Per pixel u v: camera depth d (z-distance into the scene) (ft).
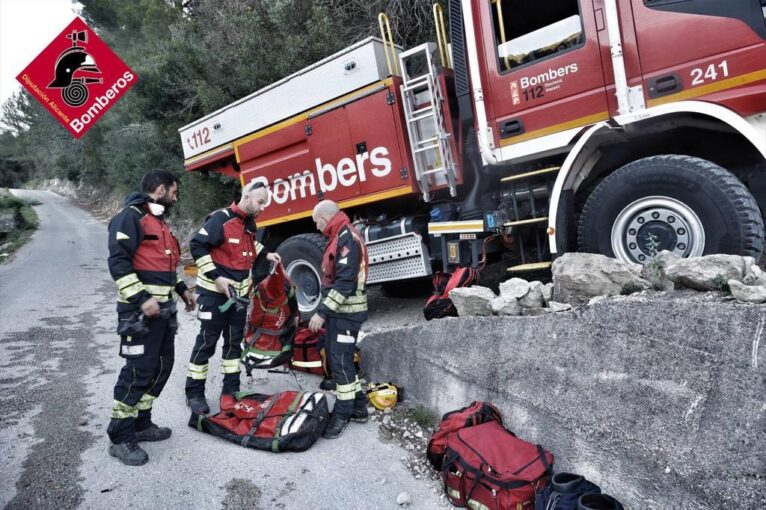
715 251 11.07
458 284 13.94
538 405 9.98
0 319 24.03
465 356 11.79
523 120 14.10
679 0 11.77
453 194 15.62
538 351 10.32
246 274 12.69
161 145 49.75
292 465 10.66
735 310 7.88
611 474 8.52
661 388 8.36
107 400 13.96
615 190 12.19
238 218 12.55
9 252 58.70
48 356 18.17
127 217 10.17
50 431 12.09
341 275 11.48
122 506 9.21
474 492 8.99
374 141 16.56
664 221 11.72
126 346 10.42
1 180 209.56
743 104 11.14
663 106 11.71
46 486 9.82
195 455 10.98
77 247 60.08
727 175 11.02
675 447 7.84
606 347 9.25
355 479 10.24
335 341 11.90
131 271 10.17
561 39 13.42
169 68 42.24
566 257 11.37
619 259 11.81
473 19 14.64
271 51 33.86
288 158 19.03
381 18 16.52
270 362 13.16
